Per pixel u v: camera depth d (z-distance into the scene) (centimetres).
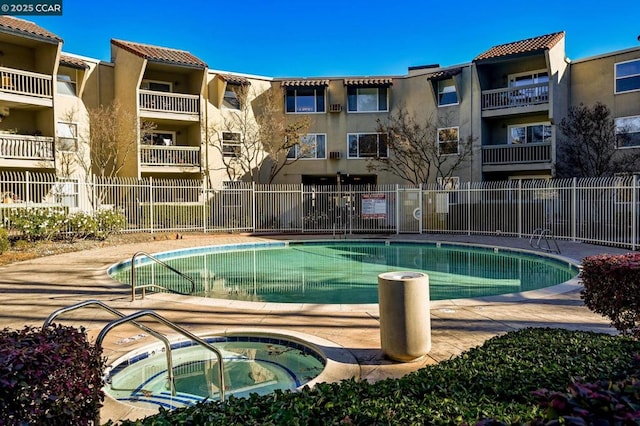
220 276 1402
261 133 2717
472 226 2225
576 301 871
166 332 676
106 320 750
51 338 286
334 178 2953
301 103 2856
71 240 1886
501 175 2631
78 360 274
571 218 1853
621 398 190
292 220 2530
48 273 1227
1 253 1519
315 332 677
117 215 2062
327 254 1859
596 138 2273
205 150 2628
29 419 239
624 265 518
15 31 2083
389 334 541
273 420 258
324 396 307
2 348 258
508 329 685
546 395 203
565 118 2372
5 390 232
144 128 2473
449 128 2648
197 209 2411
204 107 2639
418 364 537
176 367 601
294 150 2842
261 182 2819
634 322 519
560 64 2378
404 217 2394
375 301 1067
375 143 2825
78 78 2380
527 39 2578
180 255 1783
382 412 279
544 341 464
